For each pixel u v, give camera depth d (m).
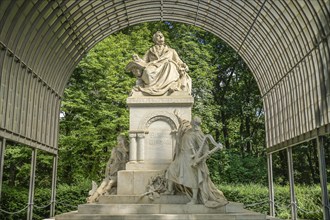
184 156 13.49
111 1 19.23
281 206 23.19
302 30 15.22
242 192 23.59
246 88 36.91
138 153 15.61
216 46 36.84
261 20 18.70
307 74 15.82
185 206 12.78
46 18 15.55
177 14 22.33
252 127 39.31
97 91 29.56
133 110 16.02
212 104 35.28
